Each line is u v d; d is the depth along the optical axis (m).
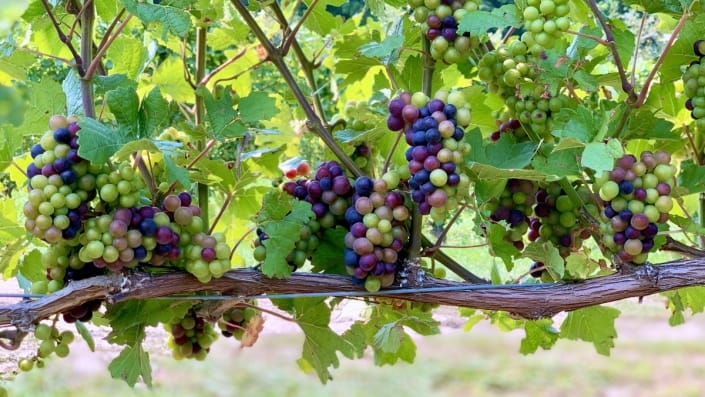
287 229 2.43
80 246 2.38
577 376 5.02
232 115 2.43
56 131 2.30
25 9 2.57
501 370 5.12
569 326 2.73
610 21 2.65
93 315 2.61
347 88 3.07
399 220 2.41
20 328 2.32
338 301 2.56
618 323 5.89
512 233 2.56
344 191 2.47
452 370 5.00
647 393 4.77
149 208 2.34
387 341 2.55
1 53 2.53
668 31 2.93
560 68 2.45
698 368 5.12
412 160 2.35
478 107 2.62
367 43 2.66
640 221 2.37
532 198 2.53
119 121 2.33
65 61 2.48
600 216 2.46
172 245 2.36
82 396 3.63
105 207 2.34
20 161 2.62
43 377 3.71
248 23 2.54
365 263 2.39
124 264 2.33
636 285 2.43
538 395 4.74
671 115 2.64
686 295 2.74
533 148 2.49
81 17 2.44
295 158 2.87
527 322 2.78
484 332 5.34
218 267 2.39
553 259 2.44
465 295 2.46
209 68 6.09
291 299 2.57
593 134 2.35
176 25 2.37
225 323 2.65
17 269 2.57
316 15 2.81
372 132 2.51
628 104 2.43
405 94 2.37
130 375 2.49
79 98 2.42
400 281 2.46
